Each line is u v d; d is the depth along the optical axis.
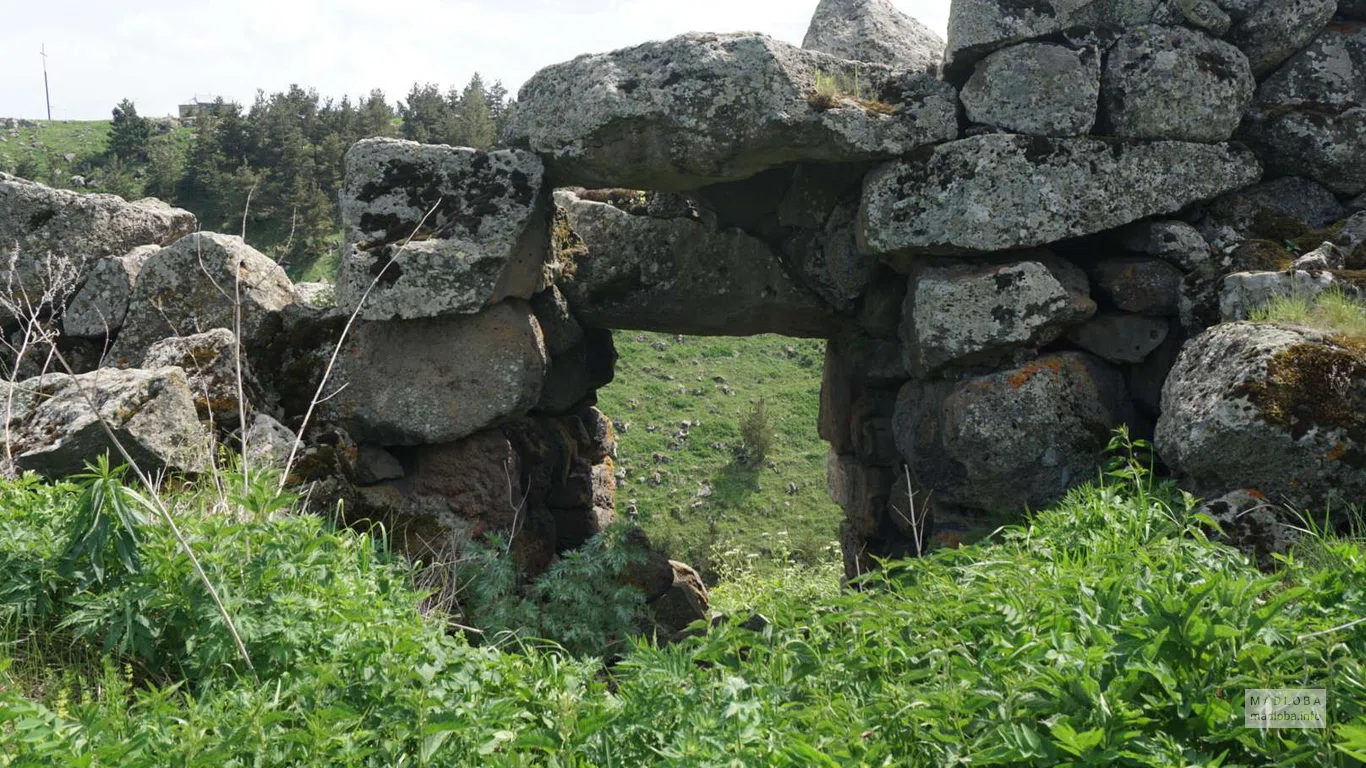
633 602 6.74
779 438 22.98
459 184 7.04
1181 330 6.56
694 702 3.06
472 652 3.51
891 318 7.62
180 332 7.28
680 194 8.18
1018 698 2.95
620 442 22.75
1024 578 3.81
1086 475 6.36
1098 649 2.96
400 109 40.53
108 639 3.40
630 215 8.23
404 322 7.09
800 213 7.83
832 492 9.29
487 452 7.34
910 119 6.68
